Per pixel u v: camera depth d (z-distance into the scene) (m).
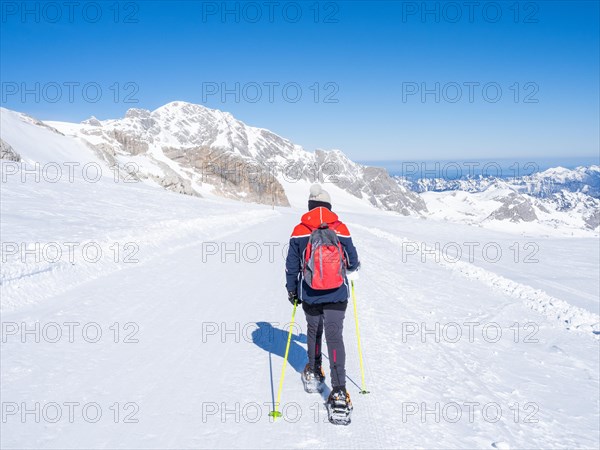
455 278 13.38
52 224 15.82
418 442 3.86
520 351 6.89
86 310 7.42
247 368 5.31
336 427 4.02
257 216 36.59
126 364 5.30
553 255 28.53
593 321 9.13
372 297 9.78
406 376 5.38
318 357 4.73
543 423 4.52
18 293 7.70
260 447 3.63
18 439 3.63
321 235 4.31
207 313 7.68
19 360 5.25
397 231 42.84
